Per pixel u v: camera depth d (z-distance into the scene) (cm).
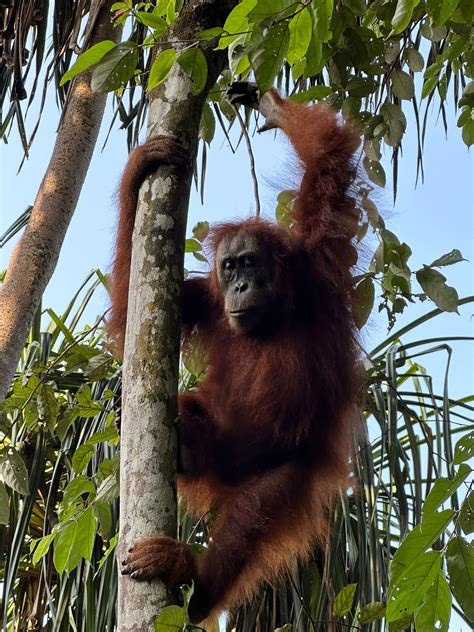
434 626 260
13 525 473
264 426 399
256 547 370
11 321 401
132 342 299
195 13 335
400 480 443
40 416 421
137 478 284
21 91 450
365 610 343
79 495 394
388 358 466
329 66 382
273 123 407
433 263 379
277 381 397
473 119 407
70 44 450
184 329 448
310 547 420
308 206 394
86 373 417
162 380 292
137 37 446
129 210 379
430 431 465
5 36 455
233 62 276
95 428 476
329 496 407
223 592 359
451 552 258
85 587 433
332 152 391
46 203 425
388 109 406
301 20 252
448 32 427
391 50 412
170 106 328
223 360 421
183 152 323
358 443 444
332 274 386
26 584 506
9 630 538
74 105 443
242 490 383
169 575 304
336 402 390
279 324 403
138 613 281
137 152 332
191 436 400
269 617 437
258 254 402
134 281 308
